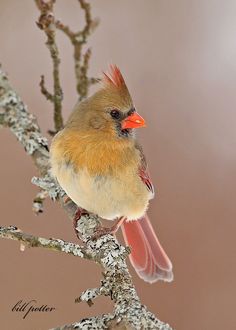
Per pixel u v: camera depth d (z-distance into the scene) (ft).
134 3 41.52
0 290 31.58
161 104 38.91
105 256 24.59
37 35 40.52
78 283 31.94
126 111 28.22
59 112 31.78
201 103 38.96
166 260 31.55
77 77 32.32
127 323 21.71
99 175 27.61
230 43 40.45
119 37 40.83
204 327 31.91
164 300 32.53
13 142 36.45
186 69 39.86
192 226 34.78
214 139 37.83
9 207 34.65
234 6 41.16
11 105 31.96
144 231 31.81
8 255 32.19
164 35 40.70
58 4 41.75
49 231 33.78
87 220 28.43
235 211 35.32
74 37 31.96
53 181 29.68
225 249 34.01
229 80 39.47
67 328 22.22
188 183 36.27
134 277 32.91
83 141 27.58
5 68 39.99
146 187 29.19
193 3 41.34
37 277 31.96
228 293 32.68
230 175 36.52
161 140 37.76
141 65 39.96
